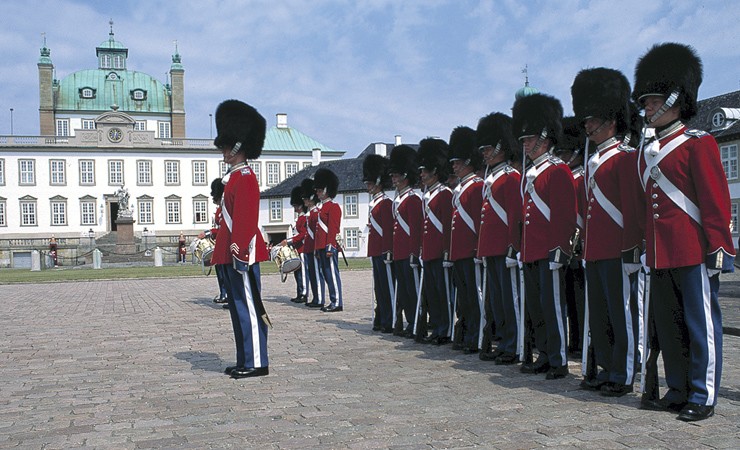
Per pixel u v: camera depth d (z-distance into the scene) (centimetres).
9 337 1076
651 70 569
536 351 862
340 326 1146
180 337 1047
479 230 823
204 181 7900
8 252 6475
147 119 8656
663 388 650
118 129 7656
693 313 552
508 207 768
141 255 5738
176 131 8719
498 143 800
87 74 8644
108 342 1005
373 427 531
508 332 790
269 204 6800
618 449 472
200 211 7888
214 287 2248
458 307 890
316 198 1509
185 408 604
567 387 666
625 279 621
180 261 5394
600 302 645
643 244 602
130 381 726
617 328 627
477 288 841
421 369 764
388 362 809
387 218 1077
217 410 595
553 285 708
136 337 1053
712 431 511
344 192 6231
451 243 874
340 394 645
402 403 605
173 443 502
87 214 7550
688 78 563
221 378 732
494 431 515
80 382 725
